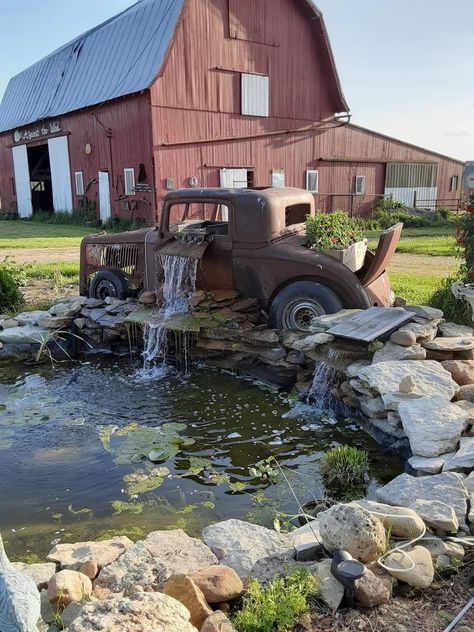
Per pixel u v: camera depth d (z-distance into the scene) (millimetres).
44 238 17312
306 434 4277
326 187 24297
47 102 25688
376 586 2182
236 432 4324
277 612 2062
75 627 1746
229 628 1991
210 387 5250
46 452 4043
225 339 5551
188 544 2666
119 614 1800
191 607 2102
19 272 9484
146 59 19359
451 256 11820
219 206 6906
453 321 5621
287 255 5488
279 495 3449
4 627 1533
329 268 5332
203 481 3629
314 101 23094
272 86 21609
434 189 28125
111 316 6324
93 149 21969
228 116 20500
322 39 22312
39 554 2912
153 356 5844
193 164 19734
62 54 26594
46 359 6289
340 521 2408
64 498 3455
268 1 20875
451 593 2254
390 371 4168
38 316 6754
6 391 5309
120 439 4219
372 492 3455
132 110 19312
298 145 22922
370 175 25688
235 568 2486
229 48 20094
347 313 5176
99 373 5766
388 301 6109
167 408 4797
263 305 5730
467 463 3090
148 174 19125
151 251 6441
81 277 7270
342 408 4570
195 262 5840
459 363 4309
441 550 2457
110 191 21453
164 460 3906
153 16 20281
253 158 21531
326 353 4750
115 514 3277
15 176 29391
